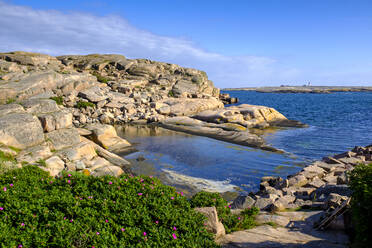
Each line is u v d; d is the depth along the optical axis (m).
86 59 79.00
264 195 14.42
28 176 8.15
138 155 24.95
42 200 6.19
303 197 13.00
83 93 49.91
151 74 76.94
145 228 5.88
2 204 5.85
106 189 7.04
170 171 20.34
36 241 4.88
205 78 86.44
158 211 6.46
